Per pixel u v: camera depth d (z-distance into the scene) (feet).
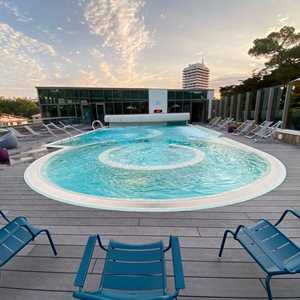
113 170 19.77
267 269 4.67
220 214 9.39
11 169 17.60
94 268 6.17
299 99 26.48
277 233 5.85
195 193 14.90
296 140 25.50
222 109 55.83
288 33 60.18
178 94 69.10
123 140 36.65
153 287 4.31
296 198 11.01
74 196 11.62
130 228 8.36
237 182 16.69
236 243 7.29
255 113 37.83
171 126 58.08
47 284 5.62
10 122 42.65
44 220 9.13
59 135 39.99
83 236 7.87
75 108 65.41
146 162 22.39
